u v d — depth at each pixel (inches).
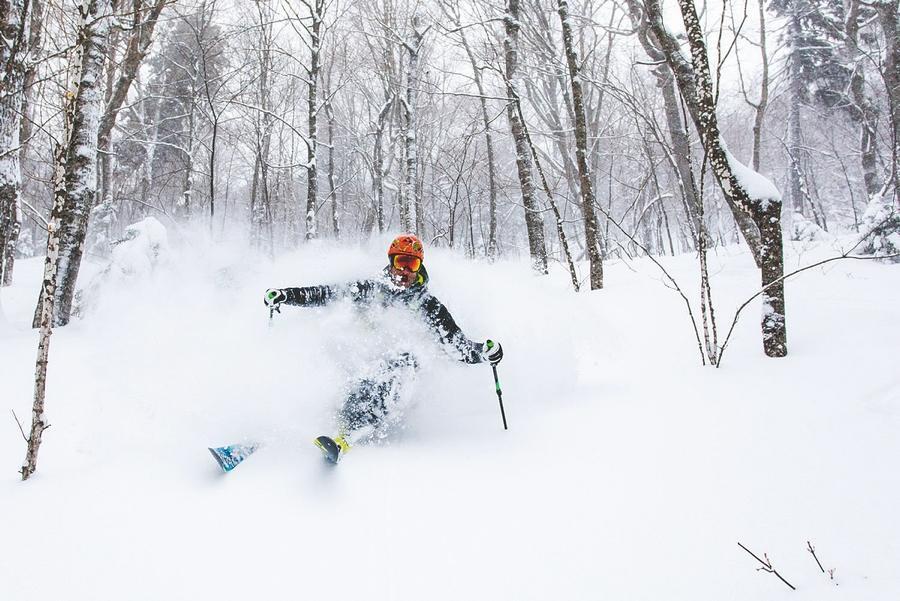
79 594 64.4
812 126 971.9
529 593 63.7
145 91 689.0
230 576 67.4
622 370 146.1
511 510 81.0
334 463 97.3
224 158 900.0
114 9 232.2
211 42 484.4
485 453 102.2
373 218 677.3
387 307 119.9
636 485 85.4
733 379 126.2
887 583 59.9
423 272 121.0
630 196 812.0
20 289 334.3
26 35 202.5
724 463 89.1
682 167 450.6
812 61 772.0
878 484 78.5
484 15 467.2
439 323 119.4
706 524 74.3
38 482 92.9
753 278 232.4
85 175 229.3
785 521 73.2
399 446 108.0
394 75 627.5
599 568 67.3
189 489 89.0
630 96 267.7
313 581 66.4
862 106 571.2
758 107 474.6
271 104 649.6
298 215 946.7
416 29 478.9
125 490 88.6
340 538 74.9
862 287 197.6
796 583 62.0
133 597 63.9
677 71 183.0
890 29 428.1
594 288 259.4
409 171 458.9
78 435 110.4
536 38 501.4
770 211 137.1
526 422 117.2
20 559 70.7
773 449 91.5
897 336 134.8
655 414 112.1
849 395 107.5
